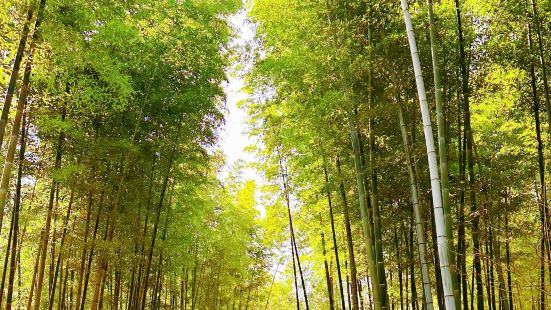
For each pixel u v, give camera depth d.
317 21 6.55
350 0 6.34
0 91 6.11
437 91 4.75
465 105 6.42
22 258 11.95
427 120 4.44
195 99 8.86
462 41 6.38
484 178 6.88
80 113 7.74
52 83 5.84
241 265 15.67
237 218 14.96
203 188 11.72
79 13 5.44
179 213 11.22
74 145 7.84
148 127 8.88
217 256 15.30
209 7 8.65
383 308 5.86
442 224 4.18
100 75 6.53
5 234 11.34
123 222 8.66
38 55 5.09
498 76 7.22
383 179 7.36
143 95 8.49
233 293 17.02
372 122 6.46
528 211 7.29
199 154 10.58
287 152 9.80
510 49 6.71
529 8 6.59
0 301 7.54
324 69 6.22
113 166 8.88
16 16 4.72
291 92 7.86
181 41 8.36
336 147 7.20
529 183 7.14
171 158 9.34
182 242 11.58
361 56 6.13
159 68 8.54
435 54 4.87
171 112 8.90
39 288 7.51
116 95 7.46
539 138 6.51
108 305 12.27
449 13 6.86
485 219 6.88
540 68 6.83
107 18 5.91
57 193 8.28
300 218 11.71
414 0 6.51
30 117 7.09
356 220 8.92
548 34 6.61
